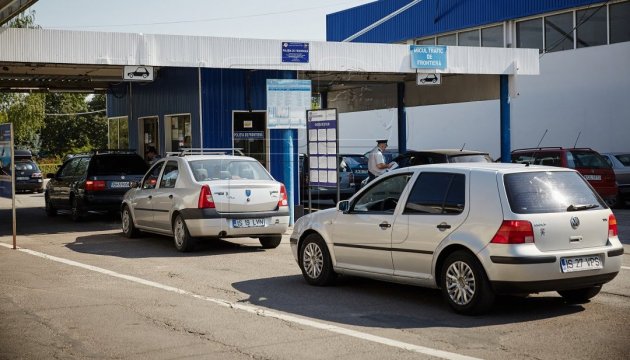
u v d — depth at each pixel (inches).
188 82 764.6
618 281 389.4
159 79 842.8
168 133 829.2
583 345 259.8
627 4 1053.2
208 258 487.2
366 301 343.6
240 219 500.4
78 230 669.9
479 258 301.0
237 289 376.2
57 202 788.0
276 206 514.9
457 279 311.4
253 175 529.3
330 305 335.0
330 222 374.9
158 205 542.6
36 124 2082.9
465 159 702.5
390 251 340.8
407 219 333.4
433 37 1427.2
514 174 306.3
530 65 825.5
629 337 271.6
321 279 380.8
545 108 1154.0
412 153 740.0
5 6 635.5
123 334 283.0
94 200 713.6
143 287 382.6
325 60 713.6
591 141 1088.2
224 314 317.1
